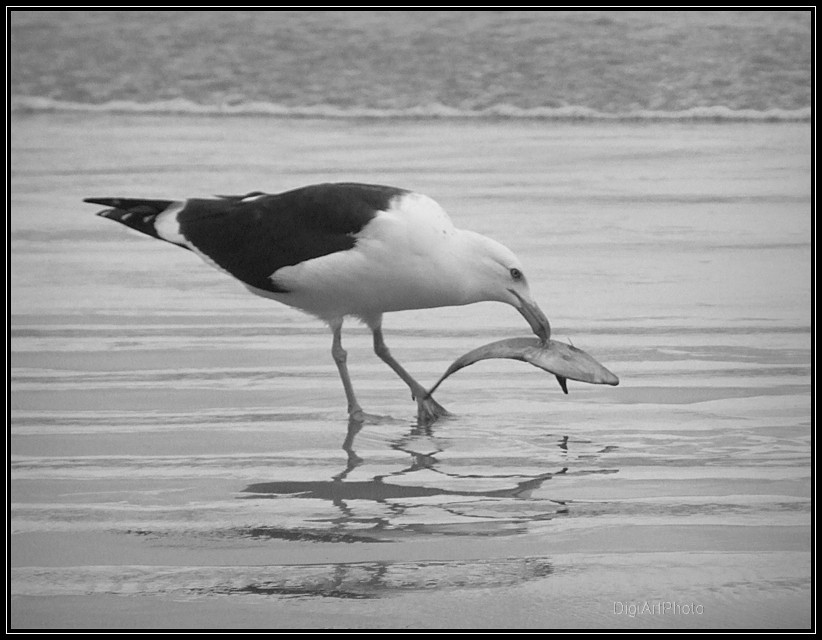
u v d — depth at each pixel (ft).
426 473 31.68
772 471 31.50
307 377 39.70
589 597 24.91
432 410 36.22
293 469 32.01
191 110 95.20
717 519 28.53
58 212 63.82
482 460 32.71
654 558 26.53
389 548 27.07
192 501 29.73
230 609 24.47
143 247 57.67
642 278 51.37
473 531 27.99
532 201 64.69
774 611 24.39
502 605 24.68
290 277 36.37
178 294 49.70
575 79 93.71
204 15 102.73
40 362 40.93
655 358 41.37
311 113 93.45
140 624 23.97
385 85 95.04
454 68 96.37
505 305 47.73
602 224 60.18
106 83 98.27
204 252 37.93
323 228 36.01
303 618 24.17
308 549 27.04
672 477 31.19
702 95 90.99
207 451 33.17
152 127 87.81
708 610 24.49
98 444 33.63
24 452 32.99
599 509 29.17
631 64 94.38
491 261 35.68
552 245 56.44
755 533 27.76
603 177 70.64
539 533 27.86
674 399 37.37
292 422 35.68
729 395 37.63
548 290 49.65
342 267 35.58
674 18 97.71
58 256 55.72
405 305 36.58
